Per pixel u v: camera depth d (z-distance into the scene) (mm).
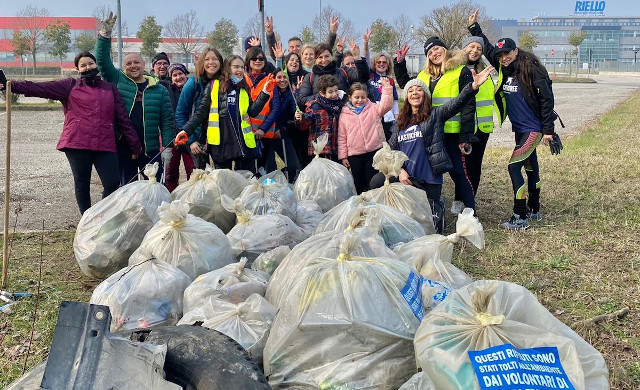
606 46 140500
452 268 4148
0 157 13164
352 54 8055
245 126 6875
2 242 6461
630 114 21500
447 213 7418
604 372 2818
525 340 2752
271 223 4969
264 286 3973
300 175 6598
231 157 6895
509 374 2613
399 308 3139
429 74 6797
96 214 5469
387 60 8172
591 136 15273
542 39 140750
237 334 3385
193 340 2803
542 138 6699
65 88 6316
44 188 9734
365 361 3025
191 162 8156
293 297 3209
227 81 6879
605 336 4172
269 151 7723
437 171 6238
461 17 43094
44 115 23625
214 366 2672
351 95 7090
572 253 5863
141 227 5246
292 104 7750
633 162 10812
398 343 3061
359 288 3135
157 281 3928
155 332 2920
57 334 2645
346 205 5078
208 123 6914
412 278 3318
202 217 5676
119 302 3781
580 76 70312
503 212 7535
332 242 3889
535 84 6559
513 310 2920
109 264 5211
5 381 3684
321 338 3076
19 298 4910
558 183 9109
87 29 69875
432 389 2781
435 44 6652
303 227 5656
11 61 70312
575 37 74438
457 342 2768
